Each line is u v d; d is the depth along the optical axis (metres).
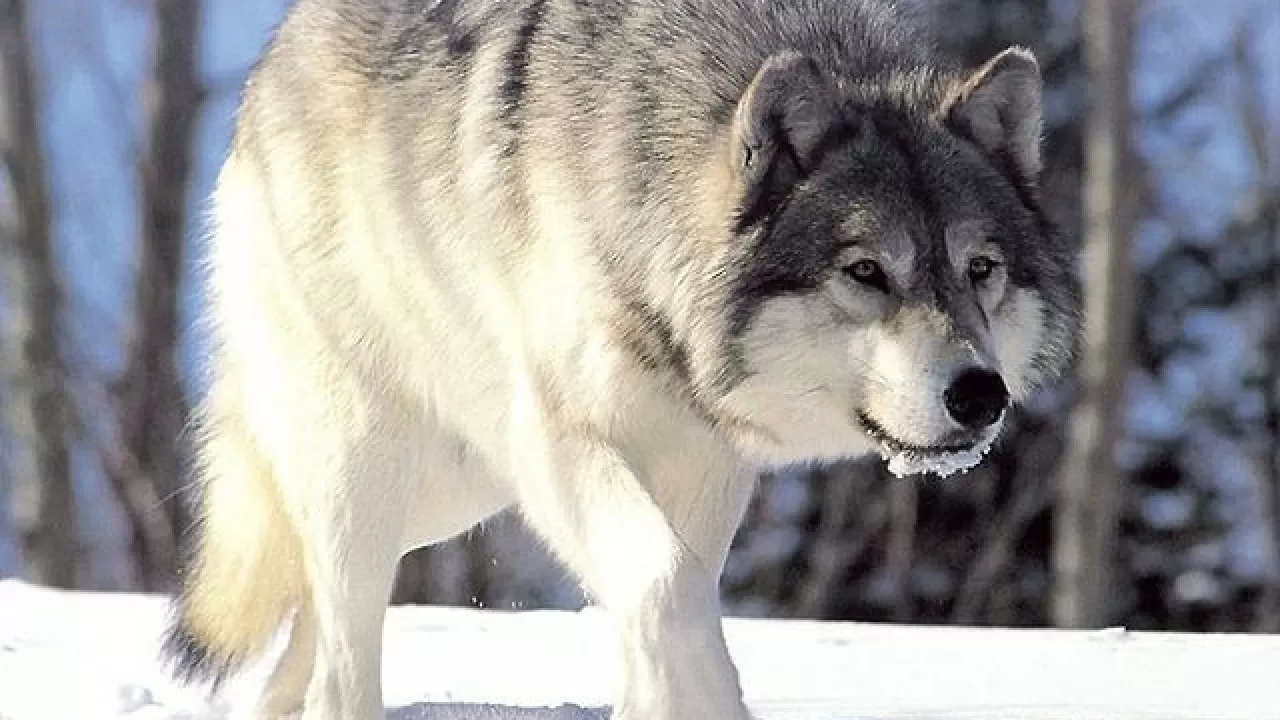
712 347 13.60
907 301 13.23
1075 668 19.19
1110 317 43.19
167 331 48.09
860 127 13.80
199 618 17.52
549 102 14.45
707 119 13.95
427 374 15.62
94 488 52.78
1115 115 43.66
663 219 13.76
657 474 14.49
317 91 16.25
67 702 17.39
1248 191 59.78
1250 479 54.41
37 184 46.50
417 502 16.16
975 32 55.59
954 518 48.47
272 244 16.42
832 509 46.47
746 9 14.64
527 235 14.39
